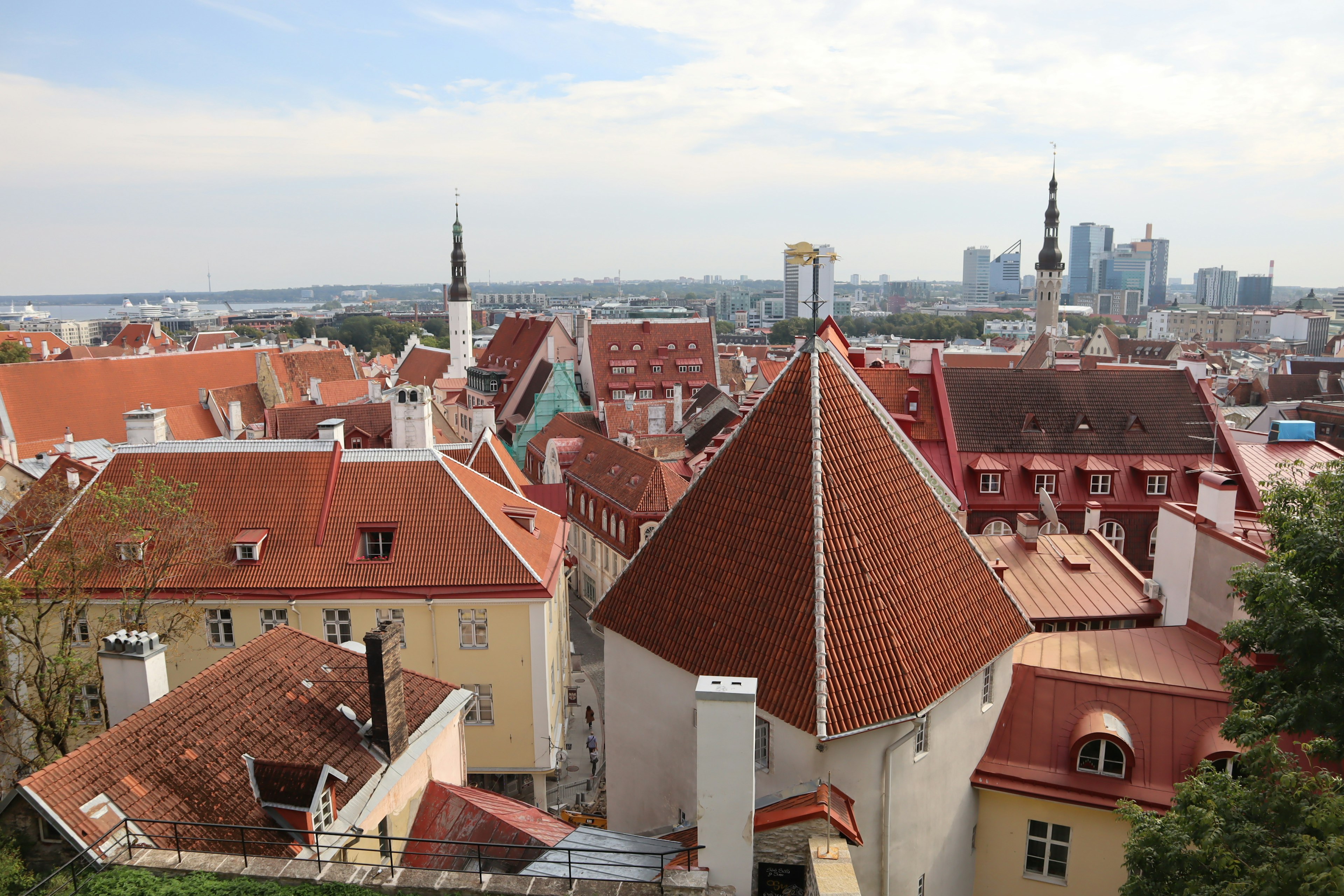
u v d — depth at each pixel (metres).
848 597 25.05
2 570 43.19
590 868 21.66
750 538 27.28
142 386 101.31
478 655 43.25
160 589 42.25
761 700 24.67
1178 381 64.25
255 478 46.03
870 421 28.80
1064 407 63.19
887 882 24.86
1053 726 28.27
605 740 31.81
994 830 27.83
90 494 45.41
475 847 22.75
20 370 92.94
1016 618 29.23
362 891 19.28
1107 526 60.03
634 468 75.69
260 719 25.94
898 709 23.92
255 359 114.50
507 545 43.84
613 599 30.44
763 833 20.33
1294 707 18.91
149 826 21.45
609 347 134.25
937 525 28.72
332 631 42.97
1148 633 33.19
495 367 147.50
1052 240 179.75
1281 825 17.67
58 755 34.78
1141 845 18.92
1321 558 20.11
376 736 27.14
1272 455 61.75
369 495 45.44
